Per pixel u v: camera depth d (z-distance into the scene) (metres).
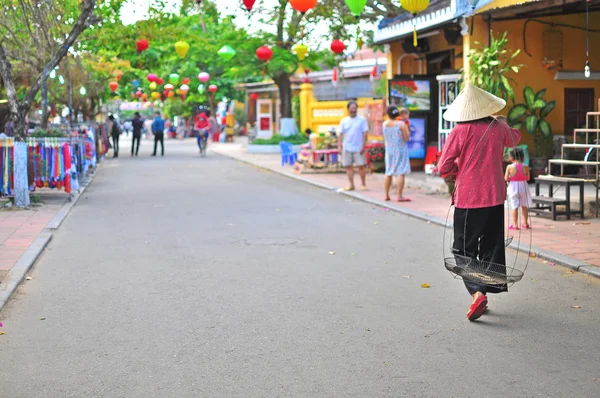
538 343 5.66
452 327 6.12
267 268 8.55
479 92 6.52
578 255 8.82
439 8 18.28
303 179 20.30
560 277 7.96
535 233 10.44
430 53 21.00
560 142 16.72
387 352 5.47
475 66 15.84
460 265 6.30
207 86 49.00
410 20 18.94
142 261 9.01
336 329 6.07
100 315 6.58
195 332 6.02
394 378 4.91
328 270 8.44
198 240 10.50
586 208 12.56
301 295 7.24
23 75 22.97
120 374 5.05
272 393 4.66
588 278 7.90
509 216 12.05
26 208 13.94
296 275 8.17
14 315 6.61
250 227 11.73
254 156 32.44
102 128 32.28
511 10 15.04
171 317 6.48
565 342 5.68
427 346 5.61
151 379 4.94
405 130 14.55
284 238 10.66
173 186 18.98
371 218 12.80
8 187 14.13
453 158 6.49
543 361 5.24
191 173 23.48
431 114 20.41
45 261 9.10
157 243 10.29
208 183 19.83
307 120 34.44
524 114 16.70
